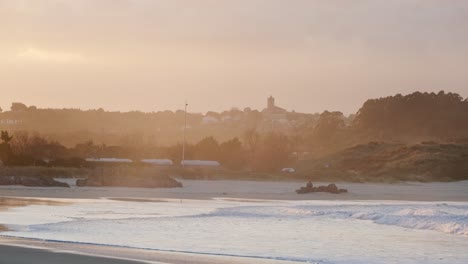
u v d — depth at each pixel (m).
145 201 65.88
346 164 161.25
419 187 118.94
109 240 33.31
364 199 83.75
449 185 128.38
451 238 37.53
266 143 173.50
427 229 42.34
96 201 63.28
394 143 175.00
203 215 49.84
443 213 51.66
